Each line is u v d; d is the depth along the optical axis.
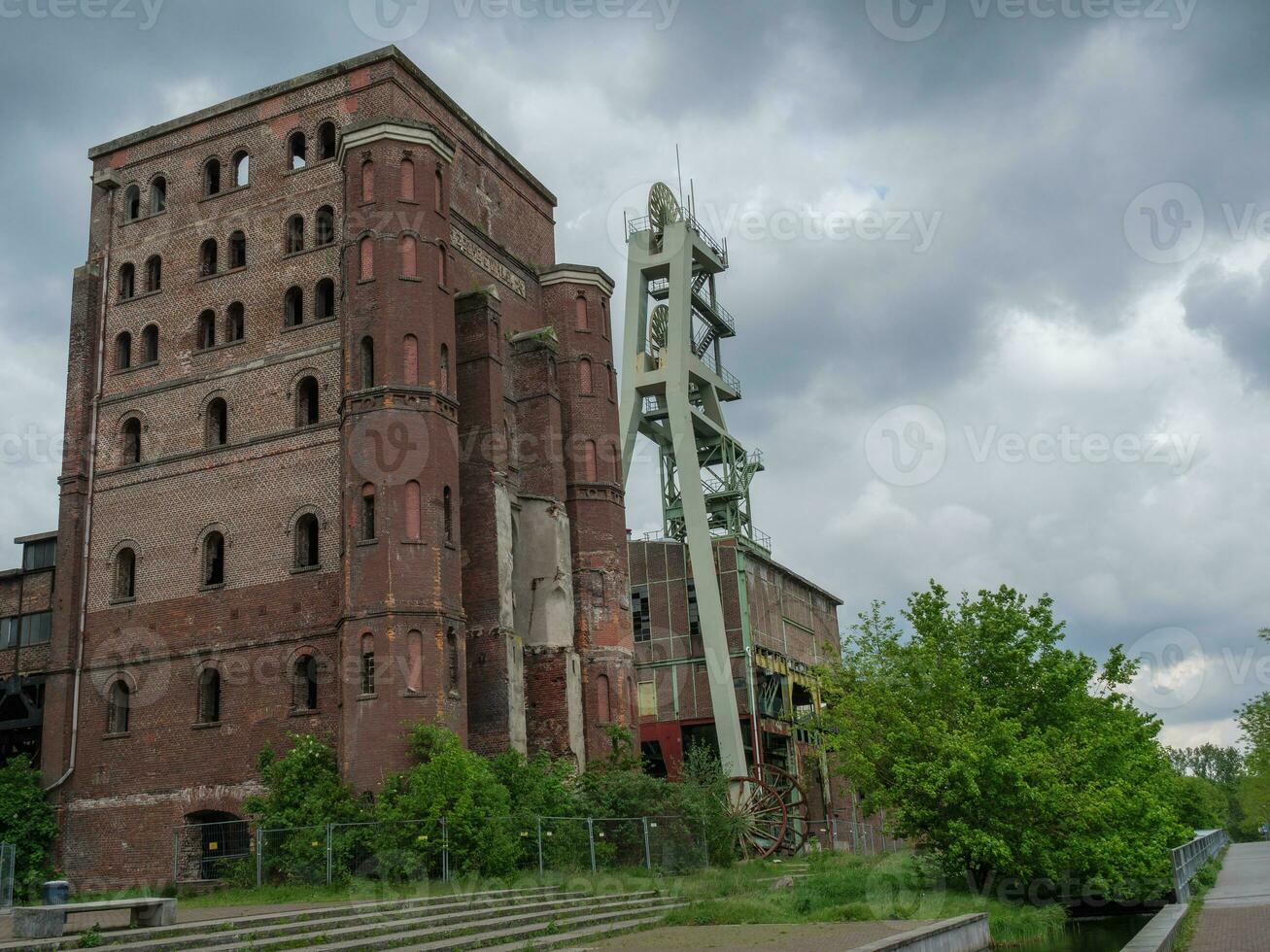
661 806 40.06
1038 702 35.88
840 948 20.59
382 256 40.44
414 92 46.38
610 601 49.38
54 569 48.06
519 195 54.28
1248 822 136.75
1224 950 22.61
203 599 41.75
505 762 38.44
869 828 59.62
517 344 50.00
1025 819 32.00
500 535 44.59
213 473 42.81
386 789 34.44
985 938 26.95
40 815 41.09
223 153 46.62
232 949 19.55
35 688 47.88
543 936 24.34
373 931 22.48
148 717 41.41
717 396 70.00
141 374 45.44
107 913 26.27
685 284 64.94
